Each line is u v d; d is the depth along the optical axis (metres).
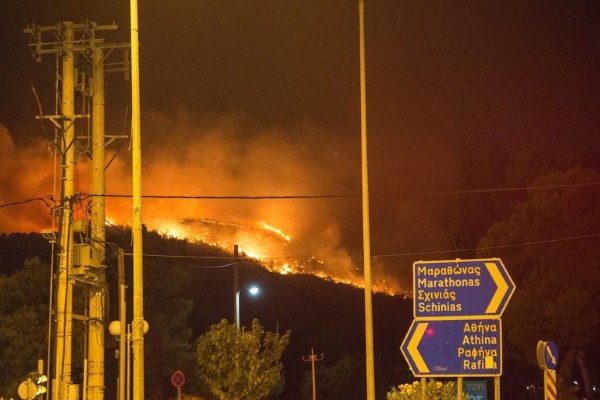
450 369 20.12
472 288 20.31
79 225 44.28
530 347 73.25
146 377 84.06
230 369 54.69
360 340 147.00
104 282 44.81
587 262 72.19
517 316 73.38
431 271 20.56
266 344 56.66
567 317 70.75
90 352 43.38
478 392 42.47
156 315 87.50
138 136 28.75
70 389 41.44
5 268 142.88
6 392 68.25
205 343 55.22
